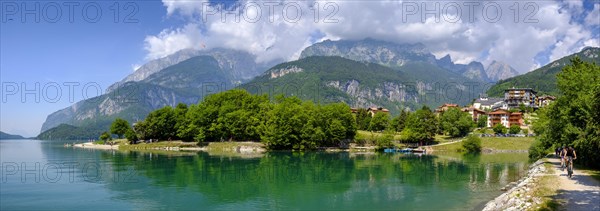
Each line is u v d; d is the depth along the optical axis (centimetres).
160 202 4438
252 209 4066
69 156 11169
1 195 4850
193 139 16238
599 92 4088
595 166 5097
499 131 17050
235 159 10038
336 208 4069
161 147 15425
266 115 15350
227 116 15238
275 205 4256
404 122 18438
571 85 5256
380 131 18962
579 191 3316
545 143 7319
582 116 4703
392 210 3947
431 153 12938
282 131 13838
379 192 4928
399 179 6053
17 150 14900
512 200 3312
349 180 5981
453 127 16300
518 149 14000
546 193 3256
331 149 14400
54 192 5053
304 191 5044
